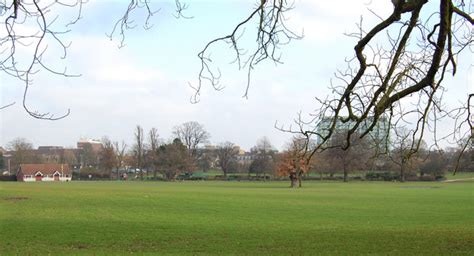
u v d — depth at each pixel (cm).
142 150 14212
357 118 902
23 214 3509
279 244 2241
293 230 2734
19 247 2198
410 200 5038
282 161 9081
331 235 2506
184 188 8019
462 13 925
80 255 2009
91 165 17412
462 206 4309
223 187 8600
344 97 894
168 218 3328
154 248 2173
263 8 816
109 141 14988
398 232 2572
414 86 893
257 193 6331
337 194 6119
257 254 2000
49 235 2539
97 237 2484
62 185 9188
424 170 9575
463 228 2691
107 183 11088
